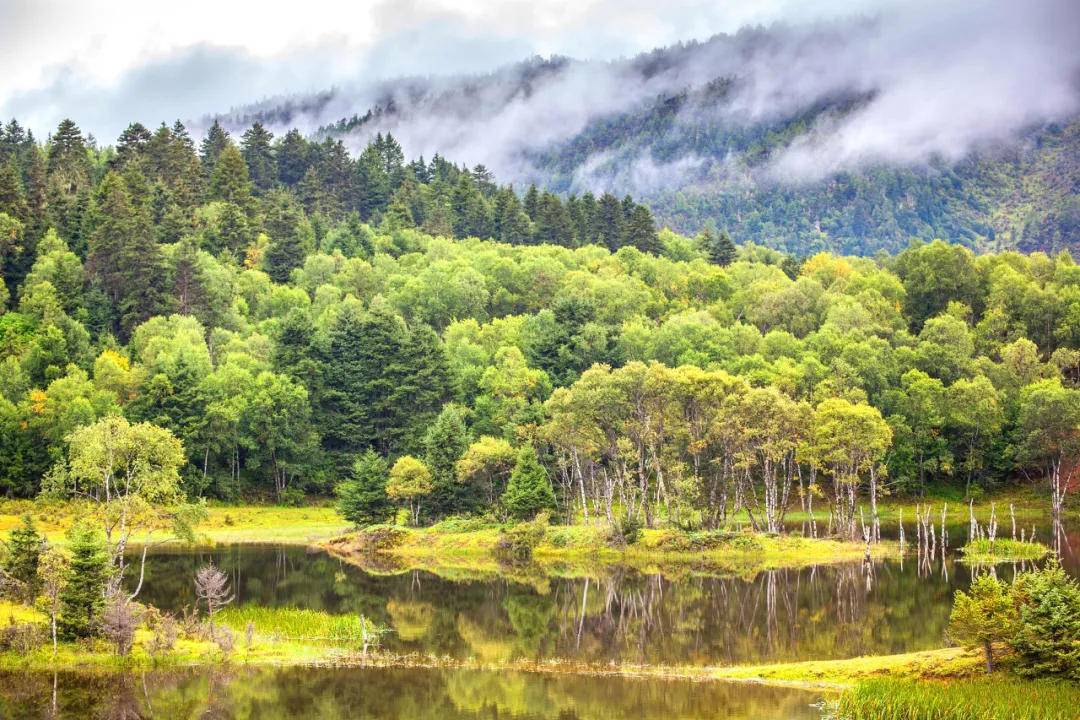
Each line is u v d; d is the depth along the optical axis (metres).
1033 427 134.25
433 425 136.50
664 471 122.69
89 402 131.00
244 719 45.38
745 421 109.19
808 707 45.53
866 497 143.50
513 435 124.31
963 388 145.00
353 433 153.00
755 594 78.19
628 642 61.38
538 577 90.62
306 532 126.56
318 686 50.66
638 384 111.00
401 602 76.12
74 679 51.22
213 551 106.75
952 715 40.88
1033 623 46.31
